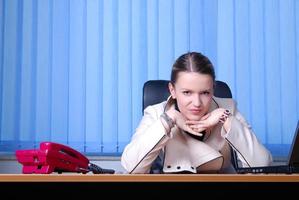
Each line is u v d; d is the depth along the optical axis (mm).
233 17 2459
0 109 2346
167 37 2424
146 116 1479
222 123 1343
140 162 1222
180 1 2449
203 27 2443
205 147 1313
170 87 1431
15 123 2342
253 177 856
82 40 2404
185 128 1291
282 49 2459
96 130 2357
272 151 2396
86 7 2422
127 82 2387
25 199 1097
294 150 1075
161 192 1136
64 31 2404
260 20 2467
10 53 2377
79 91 2373
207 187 1143
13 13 2396
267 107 2424
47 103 2361
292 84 2445
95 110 2369
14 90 2359
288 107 2432
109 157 2344
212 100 1471
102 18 2416
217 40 2441
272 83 2438
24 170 1043
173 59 2410
